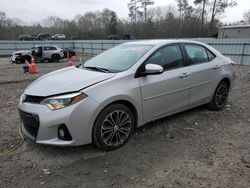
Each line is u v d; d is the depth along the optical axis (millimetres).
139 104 4070
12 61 22844
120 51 4785
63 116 3404
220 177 3238
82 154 3797
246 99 6879
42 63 22453
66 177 3262
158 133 4516
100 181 3176
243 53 17531
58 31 72938
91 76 3896
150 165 3510
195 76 4902
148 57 4270
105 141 3781
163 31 57781
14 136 4473
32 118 3564
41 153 3840
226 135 4477
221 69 5520
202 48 5312
